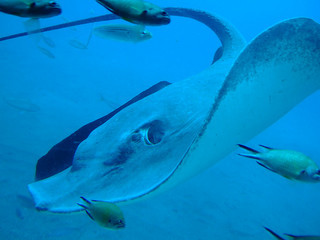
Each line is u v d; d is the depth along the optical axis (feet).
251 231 16.78
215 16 15.23
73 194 7.34
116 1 4.01
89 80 48.42
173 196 18.43
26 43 70.18
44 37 26.96
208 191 20.36
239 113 6.14
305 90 7.14
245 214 18.63
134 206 16.38
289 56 6.27
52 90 38.17
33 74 43.47
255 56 5.97
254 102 6.30
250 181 24.06
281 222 18.93
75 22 14.76
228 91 5.69
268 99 6.51
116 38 8.90
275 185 24.59
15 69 43.62
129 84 53.16
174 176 5.97
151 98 10.49
